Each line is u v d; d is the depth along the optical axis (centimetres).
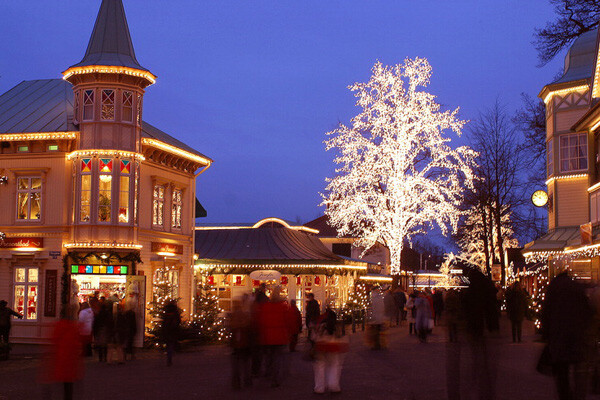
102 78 2911
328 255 4188
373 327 2350
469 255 6078
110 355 2164
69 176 2955
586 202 3769
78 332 1206
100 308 2230
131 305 2227
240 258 3859
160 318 2745
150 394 1462
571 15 4159
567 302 1005
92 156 2895
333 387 1412
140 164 3042
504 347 2286
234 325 1542
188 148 3556
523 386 1401
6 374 1917
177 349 2569
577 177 3800
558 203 3859
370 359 2045
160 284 2947
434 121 4056
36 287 2969
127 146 2930
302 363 2112
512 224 5341
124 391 1514
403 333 3262
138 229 2980
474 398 1213
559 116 3894
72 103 3247
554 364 1015
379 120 4084
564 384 1005
